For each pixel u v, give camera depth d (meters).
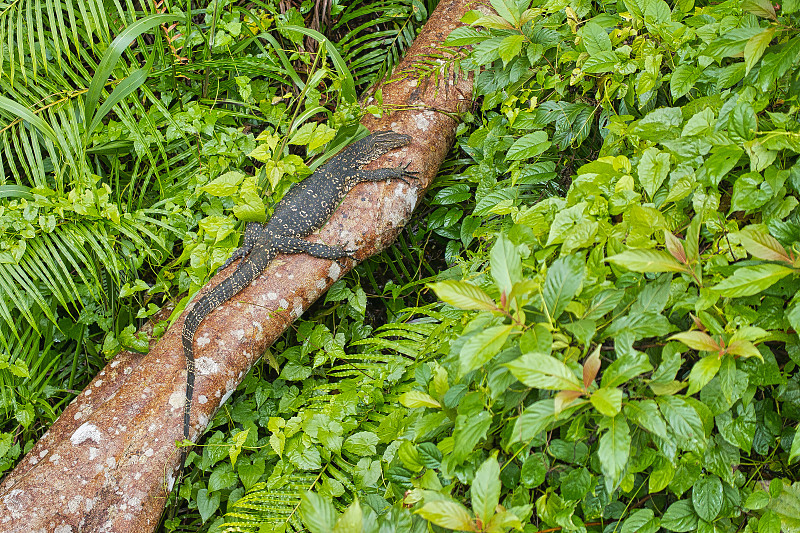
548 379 2.00
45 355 4.45
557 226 2.65
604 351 2.43
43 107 4.33
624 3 3.44
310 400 4.08
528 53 3.68
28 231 4.07
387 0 5.29
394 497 2.96
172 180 4.74
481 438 2.46
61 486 3.33
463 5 4.84
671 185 2.66
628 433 2.02
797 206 2.53
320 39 4.59
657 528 2.35
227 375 3.74
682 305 2.32
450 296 2.17
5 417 4.41
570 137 3.75
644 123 2.97
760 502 2.28
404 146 4.38
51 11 4.18
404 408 3.64
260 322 3.87
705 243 2.69
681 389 2.34
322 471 3.60
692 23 3.29
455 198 4.49
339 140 4.46
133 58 4.67
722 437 2.36
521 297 2.20
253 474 3.78
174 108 4.89
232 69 5.01
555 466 2.45
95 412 3.61
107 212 4.27
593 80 3.76
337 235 4.16
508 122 4.19
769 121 2.68
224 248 4.19
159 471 3.49
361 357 4.12
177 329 3.92
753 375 2.29
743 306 2.33
